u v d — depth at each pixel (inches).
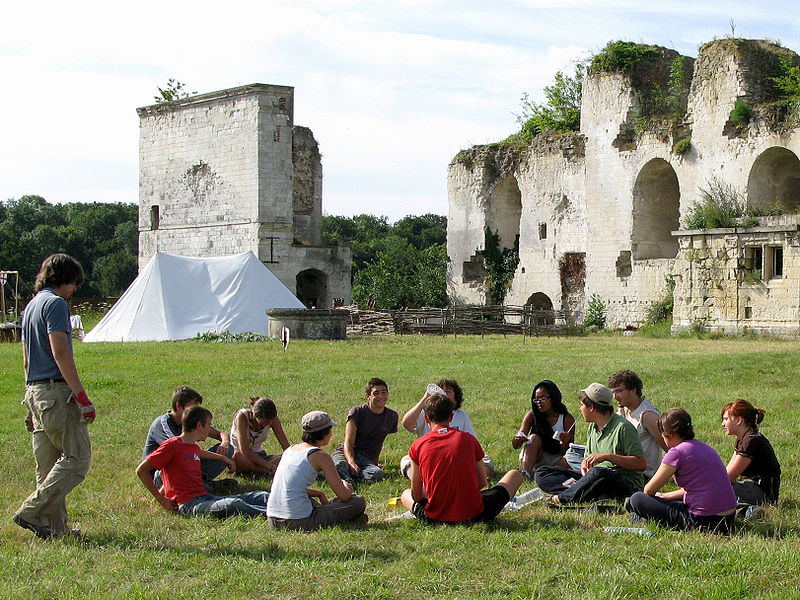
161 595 251.4
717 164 1389.0
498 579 262.8
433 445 327.0
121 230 3841.0
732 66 1362.0
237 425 423.2
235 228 1720.0
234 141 1717.5
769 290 1258.6
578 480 360.2
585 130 1626.5
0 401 658.8
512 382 706.8
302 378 740.0
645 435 382.3
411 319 1450.5
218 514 345.1
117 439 508.1
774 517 330.3
